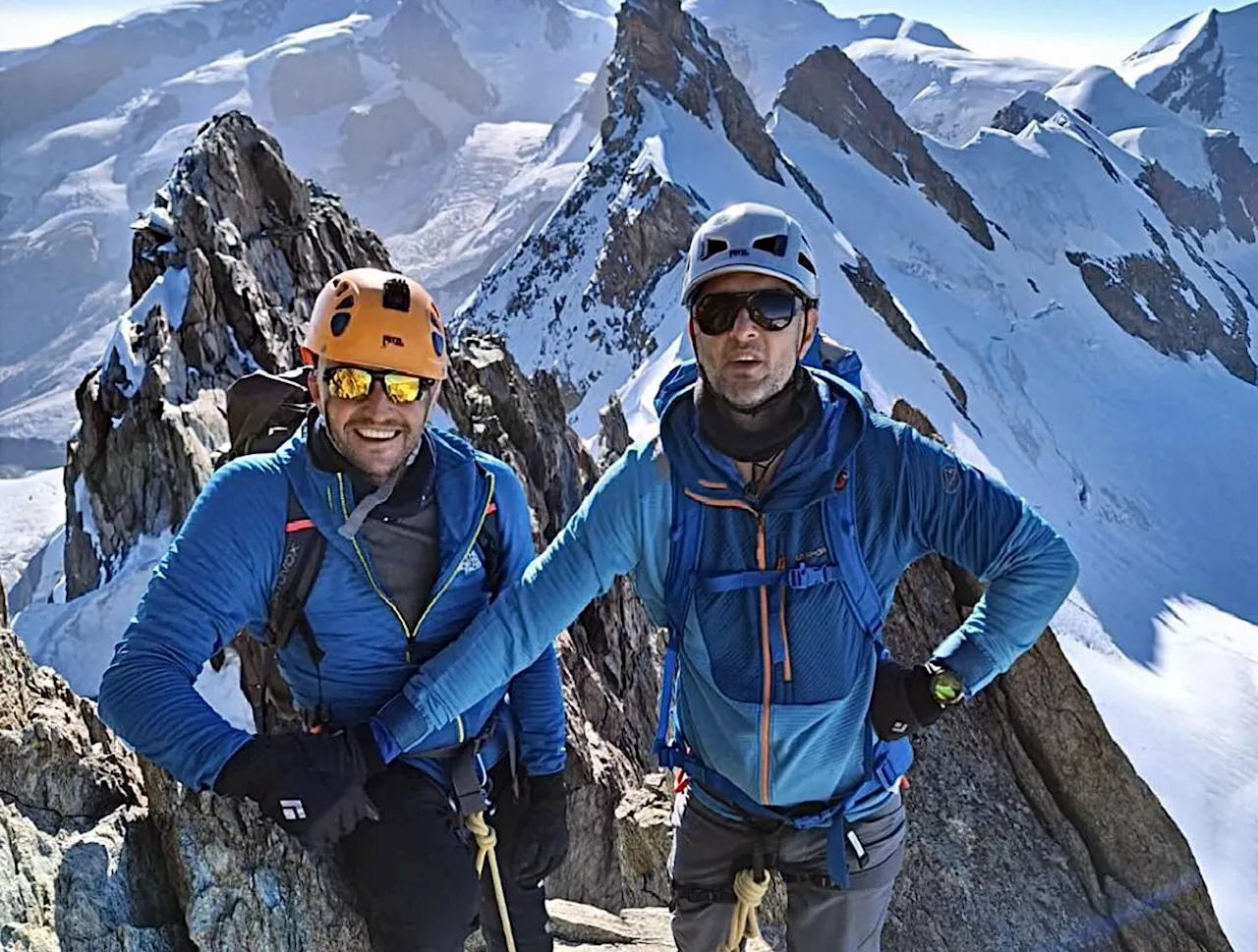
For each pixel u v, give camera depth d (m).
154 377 5.86
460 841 1.61
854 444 1.47
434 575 1.60
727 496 1.48
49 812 1.78
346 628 1.58
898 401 3.91
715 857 1.67
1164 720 27.58
